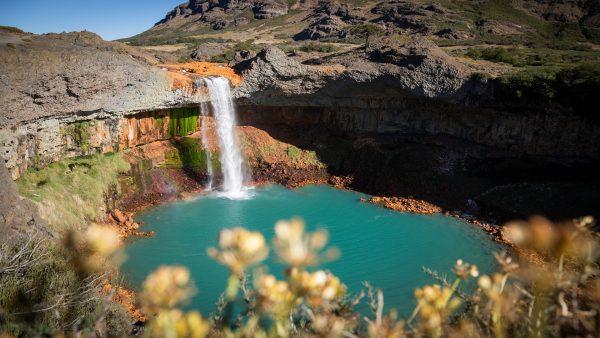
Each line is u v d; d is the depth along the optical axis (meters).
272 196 30.16
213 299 16.53
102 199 24.50
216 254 1.77
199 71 32.09
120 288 16.27
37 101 20.78
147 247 21.58
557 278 2.58
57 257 11.96
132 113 27.89
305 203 28.86
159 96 27.92
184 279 1.87
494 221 25.56
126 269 19.11
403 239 23.02
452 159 32.88
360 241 22.73
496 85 31.03
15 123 19.88
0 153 18.92
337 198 29.94
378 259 20.53
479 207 27.55
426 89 31.86
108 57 23.91
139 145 29.80
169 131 31.39
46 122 22.31
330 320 2.29
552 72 30.67
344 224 25.25
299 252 1.66
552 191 27.38
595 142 30.11
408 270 19.36
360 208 28.02
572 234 2.43
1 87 18.61
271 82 32.22
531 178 30.12
